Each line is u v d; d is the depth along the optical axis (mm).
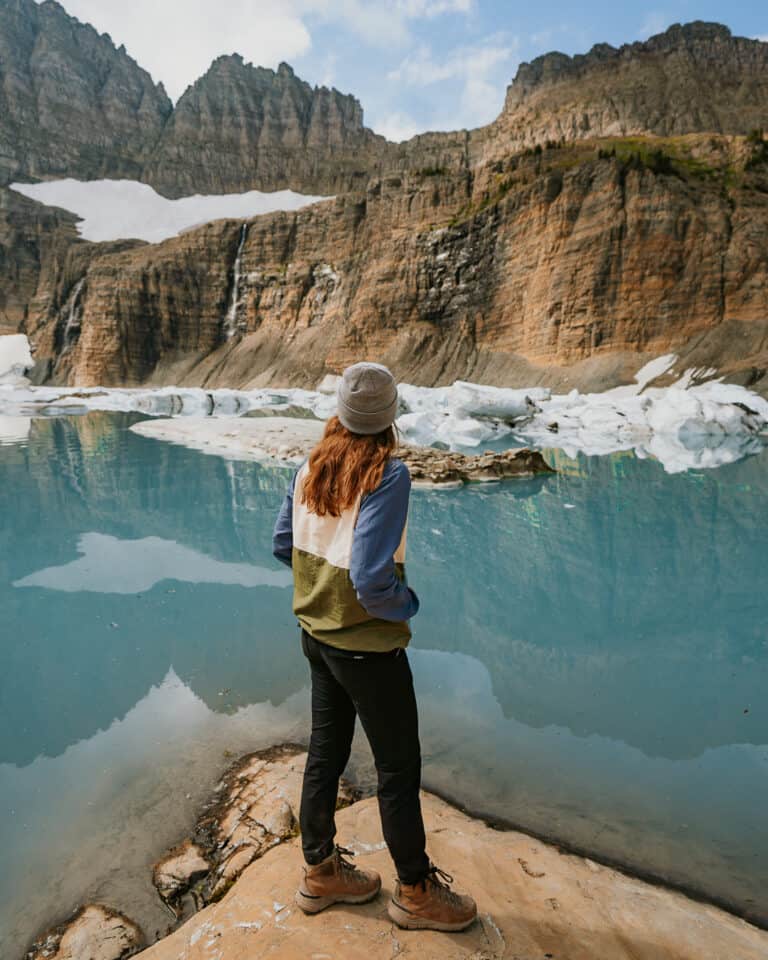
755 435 13383
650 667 3182
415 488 7715
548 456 10773
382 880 1634
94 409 22484
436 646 3465
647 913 1578
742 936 1517
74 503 6941
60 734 2607
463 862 1747
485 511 6504
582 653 3352
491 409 14688
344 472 1312
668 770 2307
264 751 2465
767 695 2867
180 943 1475
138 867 1862
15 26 110562
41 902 1729
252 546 5344
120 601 4125
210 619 3830
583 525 5957
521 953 1387
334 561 1316
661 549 5191
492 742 2520
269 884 1626
